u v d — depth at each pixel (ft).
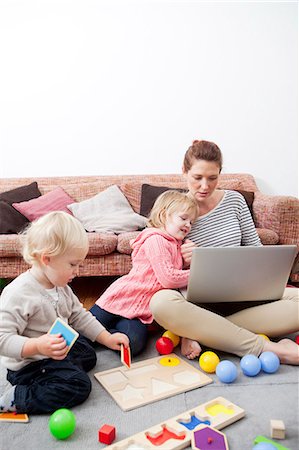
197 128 10.41
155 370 4.24
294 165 10.55
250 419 3.36
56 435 3.14
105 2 10.04
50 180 9.78
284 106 10.38
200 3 10.10
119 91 10.30
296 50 10.23
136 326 4.74
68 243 3.71
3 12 9.97
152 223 5.27
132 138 10.39
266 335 4.80
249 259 4.34
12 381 3.80
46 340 3.45
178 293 4.51
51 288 4.01
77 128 10.32
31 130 10.27
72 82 10.22
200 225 5.42
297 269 6.24
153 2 10.07
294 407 3.53
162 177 9.87
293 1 10.06
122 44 10.20
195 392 3.82
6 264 7.26
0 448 3.07
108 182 9.66
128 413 3.50
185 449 3.02
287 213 7.68
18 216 8.15
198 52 10.25
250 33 10.18
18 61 10.11
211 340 4.38
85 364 4.23
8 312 3.63
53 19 10.06
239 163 10.52
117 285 5.07
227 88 10.32
